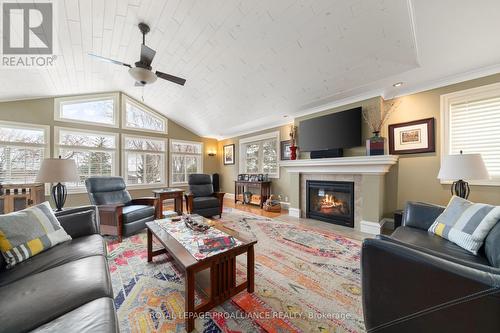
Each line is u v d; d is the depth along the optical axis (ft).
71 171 7.78
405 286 2.88
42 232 5.20
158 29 9.36
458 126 9.22
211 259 4.80
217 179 23.21
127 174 17.85
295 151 14.62
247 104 14.70
